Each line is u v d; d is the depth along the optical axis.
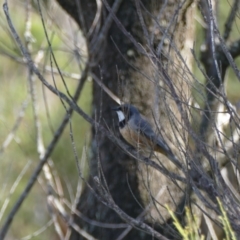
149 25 9.83
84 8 11.20
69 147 15.35
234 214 6.80
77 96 10.96
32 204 16.39
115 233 10.54
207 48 11.15
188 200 6.88
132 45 10.16
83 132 15.47
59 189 11.88
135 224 7.78
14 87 15.95
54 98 15.86
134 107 9.41
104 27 9.81
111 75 10.46
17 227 16.31
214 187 7.00
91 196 10.92
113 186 10.27
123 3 10.16
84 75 10.75
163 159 9.91
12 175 15.78
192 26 10.16
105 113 10.57
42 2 12.58
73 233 11.38
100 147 10.60
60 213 11.12
